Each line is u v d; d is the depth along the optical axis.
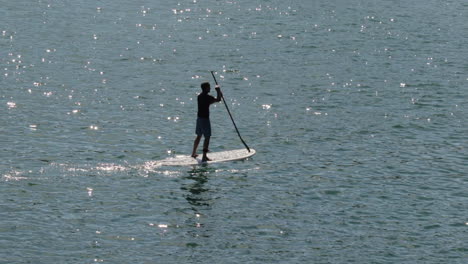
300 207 39.00
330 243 34.69
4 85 64.44
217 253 33.50
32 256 32.41
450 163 46.66
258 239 35.03
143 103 60.56
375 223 37.03
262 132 53.28
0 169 42.94
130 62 77.44
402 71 75.88
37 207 37.75
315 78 72.19
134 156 46.69
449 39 96.75
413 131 53.97
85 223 36.12
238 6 124.75
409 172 44.81
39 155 45.97
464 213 38.53
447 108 60.78
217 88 45.84
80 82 67.25
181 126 54.19
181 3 126.25
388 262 32.88
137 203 38.94
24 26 97.38
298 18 113.31
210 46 88.50
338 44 92.12
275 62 80.06
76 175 42.69
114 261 32.38
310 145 50.22
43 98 60.59
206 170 44.41
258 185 42.16
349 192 41.28
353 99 63.72
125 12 113.94
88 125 53.22
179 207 38.59
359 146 50.16
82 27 98.94
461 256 33.66
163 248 33.84
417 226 36.78
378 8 125.75
